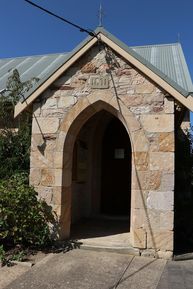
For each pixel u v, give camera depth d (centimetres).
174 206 765
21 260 657
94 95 754
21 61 1394
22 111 788
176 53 1180
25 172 866
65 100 772
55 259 668
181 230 801
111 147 1135
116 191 1123
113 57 751
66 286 548
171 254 682
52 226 753
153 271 613
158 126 712
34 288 540
